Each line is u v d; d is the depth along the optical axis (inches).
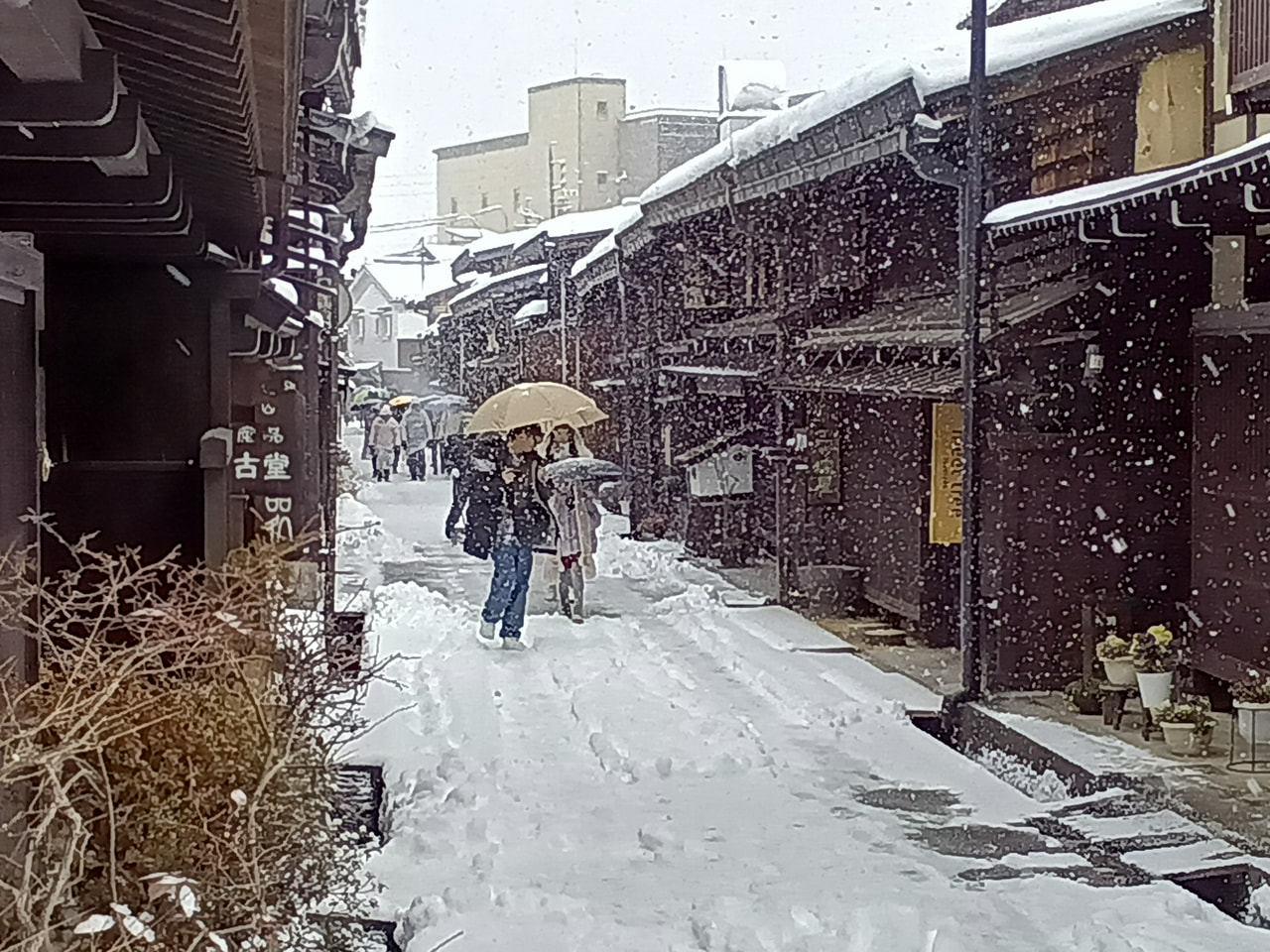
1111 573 442.6
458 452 946.1
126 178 220.5
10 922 147.6
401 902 269.6
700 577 762.2
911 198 621.0
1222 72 461.1
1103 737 379.9
